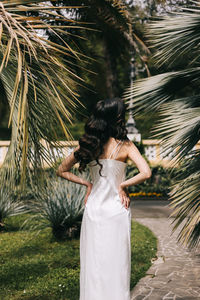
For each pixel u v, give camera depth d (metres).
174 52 4.01
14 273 4.09
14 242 5.62
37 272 4.14
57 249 5.13
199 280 3.79
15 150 2.52
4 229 6.54
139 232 6.20
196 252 4.96
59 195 5.69
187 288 3.56
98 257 2.36
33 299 3.34
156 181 11.30
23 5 2.44
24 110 2.30
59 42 5.52
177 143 3.37
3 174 2.52
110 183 2.43
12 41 2.35
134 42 8.20
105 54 11.23
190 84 4.18
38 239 5.79
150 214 8.08
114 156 2.43
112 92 11.30
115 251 2.36
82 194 5.76
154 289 3.55
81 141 2.45
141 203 9.83
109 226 2.38
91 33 7.52
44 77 2.59
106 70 11.30
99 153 2.42
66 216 5.53
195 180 3.14
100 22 6.75
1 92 3.17
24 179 2.33
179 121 3.49
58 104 2.44
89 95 7.96
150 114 4.21
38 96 2.58
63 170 2.58
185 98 3.87
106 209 2.41
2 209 6.42
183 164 3.51
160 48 4.03
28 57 2.52
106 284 2.33
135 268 4.22
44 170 2.75
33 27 2.39
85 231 2.47
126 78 14.95
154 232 6.30
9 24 2.23
